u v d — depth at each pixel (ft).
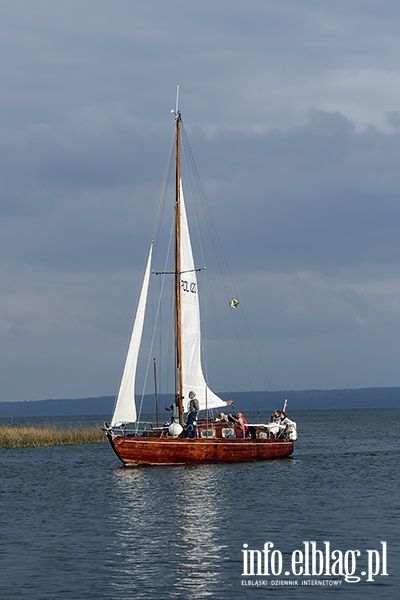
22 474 323.16
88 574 147.43
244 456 316.19
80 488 267.18
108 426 303.89
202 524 193.26
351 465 342.44
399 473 306.14
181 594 136.36
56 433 470.80
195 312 325.01
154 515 207.10
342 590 139.44
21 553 163.43
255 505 222.07
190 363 322.75
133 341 305.32
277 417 348.59
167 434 305.53
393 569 151.43
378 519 198.18
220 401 325.42
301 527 188.24
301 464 339.77
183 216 325.01
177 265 322.34
